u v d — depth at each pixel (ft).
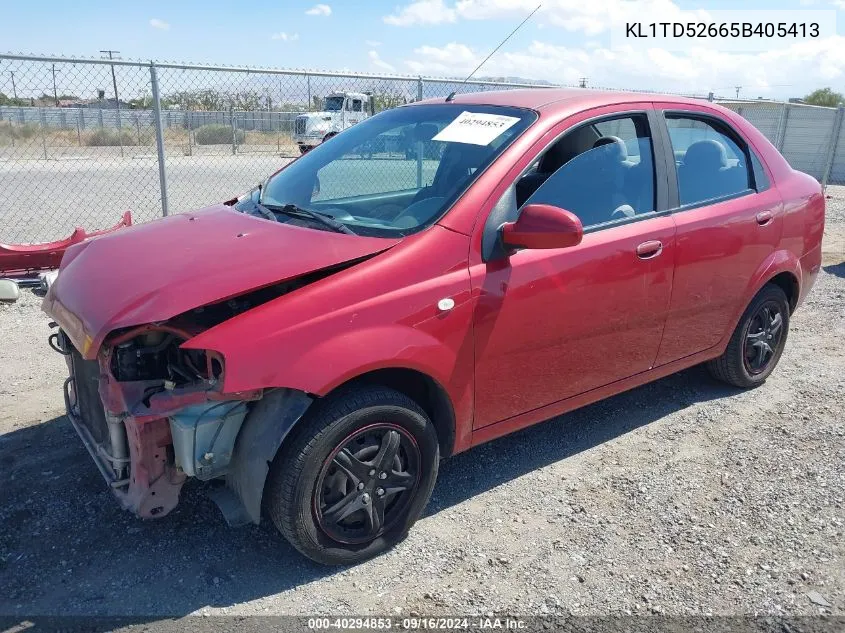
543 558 10.06
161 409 8.70
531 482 12.08
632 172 12.40
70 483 11.76
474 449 13.23
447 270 9.93
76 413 11.57
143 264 9.80
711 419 14.52
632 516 11.08
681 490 11.84
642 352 12.82
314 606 9.05
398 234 10.12
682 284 12.91
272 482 9.09
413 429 9.86
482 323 10.25
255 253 9.62
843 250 32.35
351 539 9.73
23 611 8.87
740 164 14.56
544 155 11.21
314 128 46.16
